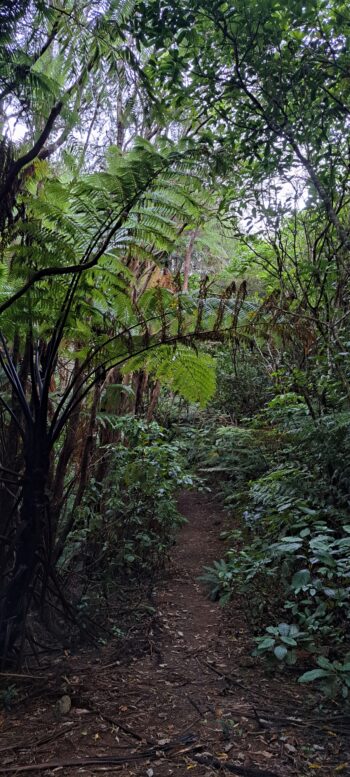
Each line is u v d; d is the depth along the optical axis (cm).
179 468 506
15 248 292
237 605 424
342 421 439
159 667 328
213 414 891
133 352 332
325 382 479
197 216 345
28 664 327
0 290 329
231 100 446
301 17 389
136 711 277
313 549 371
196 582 477
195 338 316
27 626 330
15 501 336
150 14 366
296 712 279
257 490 516
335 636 340
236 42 395
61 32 294
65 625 373
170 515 497
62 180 354
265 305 336
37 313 304
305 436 468
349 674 289
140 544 472
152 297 337
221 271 919
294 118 454
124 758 238
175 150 338
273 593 396
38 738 252
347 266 538
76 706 280
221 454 729
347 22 401
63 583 395
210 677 317
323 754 243
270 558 401
